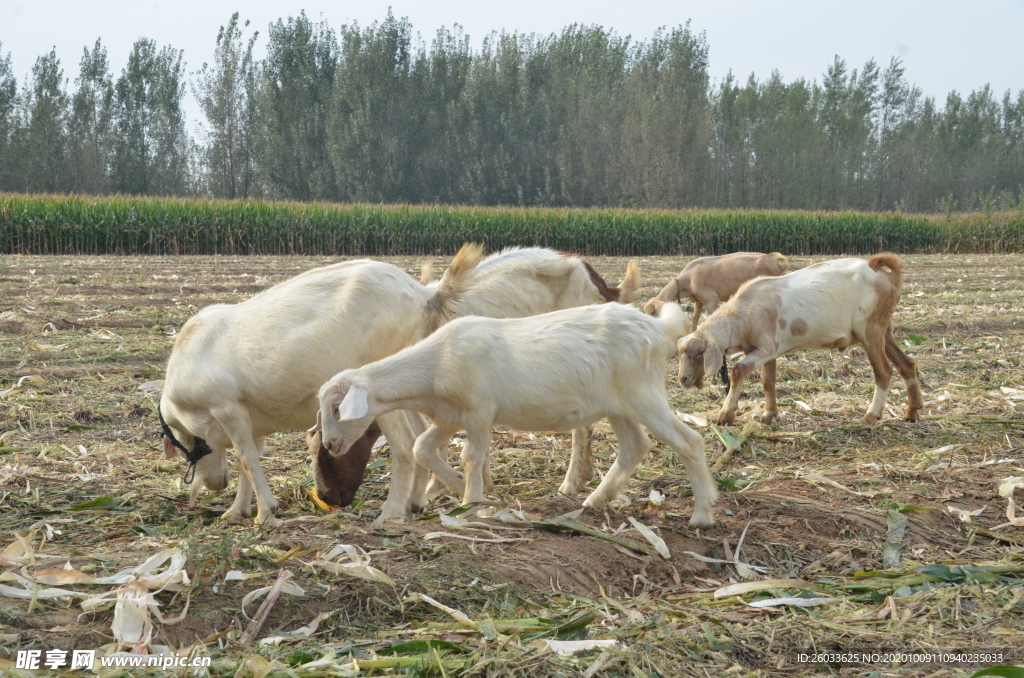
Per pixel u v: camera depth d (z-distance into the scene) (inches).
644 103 2893.7
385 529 206.2
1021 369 427.8
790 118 3319.4
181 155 2972.4
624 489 255.3
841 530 222.8
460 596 174.2
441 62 2933.1
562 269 273.7
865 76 3430.1
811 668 154.6
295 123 2834.6
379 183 2795.3
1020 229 1556.3
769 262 528.1
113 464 273.3
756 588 185.6
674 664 150.8
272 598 164.6
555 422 220.7
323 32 2925.7
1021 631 168.4
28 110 2901.1
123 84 2915.8
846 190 3430.1
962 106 3516.2
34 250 1137.4
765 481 268.5
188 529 209.6
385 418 224.5
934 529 225.8
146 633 151.9
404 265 964.6
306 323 224.4
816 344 335.6
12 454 278.4
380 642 155.3
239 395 225.5
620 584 191.9
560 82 3056.1
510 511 213.6
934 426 328.5
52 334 470.6
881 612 175.3
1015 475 268.8
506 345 216.1
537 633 159.0
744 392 393.7
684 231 1422.2
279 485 259.3
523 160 2979.8
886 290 332.8
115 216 1159.0
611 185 2962.6
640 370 218.4
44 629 152.2
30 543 188.9
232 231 1225.4
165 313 545.6
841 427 327.9
